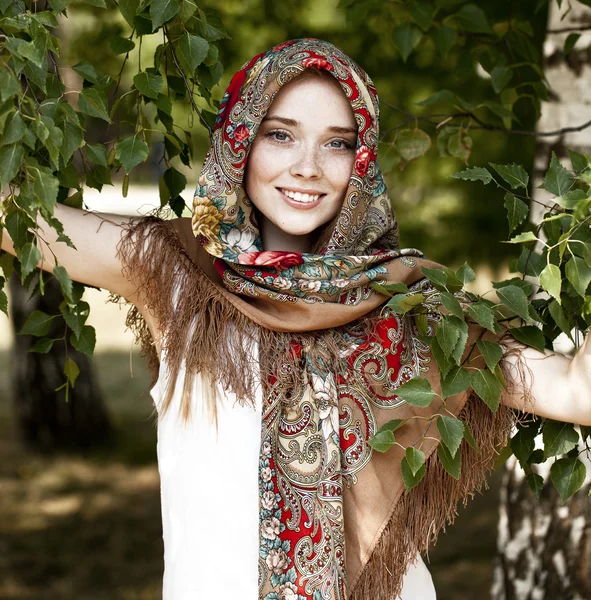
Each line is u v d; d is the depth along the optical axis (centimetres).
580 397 172
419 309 184
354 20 297
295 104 175
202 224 180
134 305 194
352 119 179
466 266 168
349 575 180
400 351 184
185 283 182
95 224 183
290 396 179
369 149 179
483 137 442
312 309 176
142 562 511
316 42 178
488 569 489
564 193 176
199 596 174
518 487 274
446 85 423
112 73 391
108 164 196
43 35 148
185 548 176
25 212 152
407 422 182
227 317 180
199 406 178
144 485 630
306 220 180
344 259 177
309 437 178
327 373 179
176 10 177
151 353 199
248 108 175
